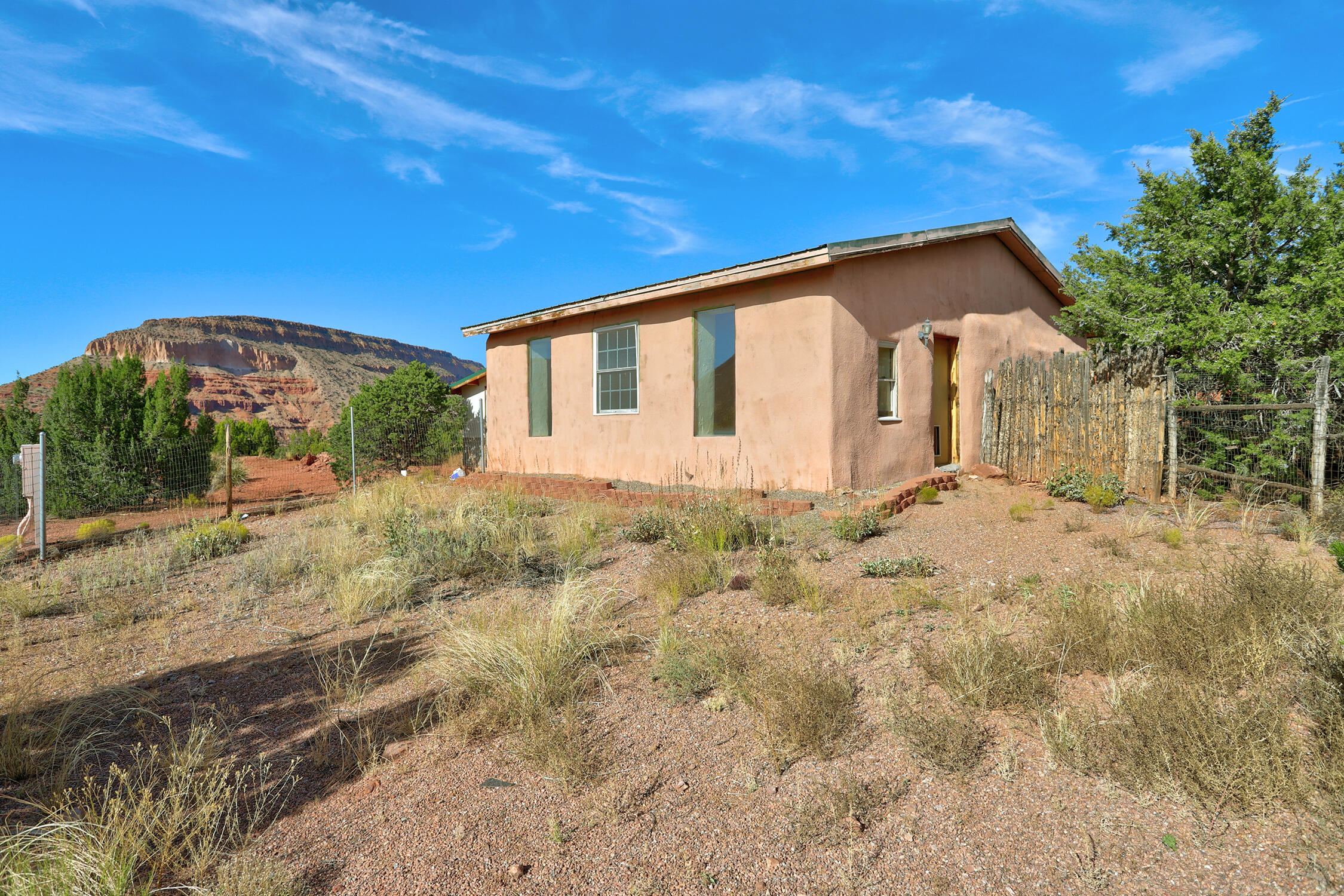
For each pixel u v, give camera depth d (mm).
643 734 3477
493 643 4242
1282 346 8625
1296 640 3484
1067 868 2354
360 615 5836
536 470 13109
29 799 3154
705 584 5742
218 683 4586
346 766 3383
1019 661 3557
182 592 6992
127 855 2609
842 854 2520
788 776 3020
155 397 15961
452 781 3189
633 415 11148
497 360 13953
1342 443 8164
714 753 3250
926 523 7535
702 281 9539
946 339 10820
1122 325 10078
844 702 3510
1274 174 9781
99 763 3535
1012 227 11289
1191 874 2277
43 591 7051
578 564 6746
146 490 14000
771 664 3988
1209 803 2555
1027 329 12703
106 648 5367
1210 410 8055
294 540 8531
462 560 7031
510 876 2531
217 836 2857
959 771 2895
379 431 17156
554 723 3613
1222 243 9883
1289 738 2734
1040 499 8703
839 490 8578
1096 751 2904
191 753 3387
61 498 13188
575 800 2971
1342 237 9477
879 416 9414
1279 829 2420
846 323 8750
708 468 10039
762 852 2564
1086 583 5066
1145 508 7879
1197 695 3018
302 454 30312
